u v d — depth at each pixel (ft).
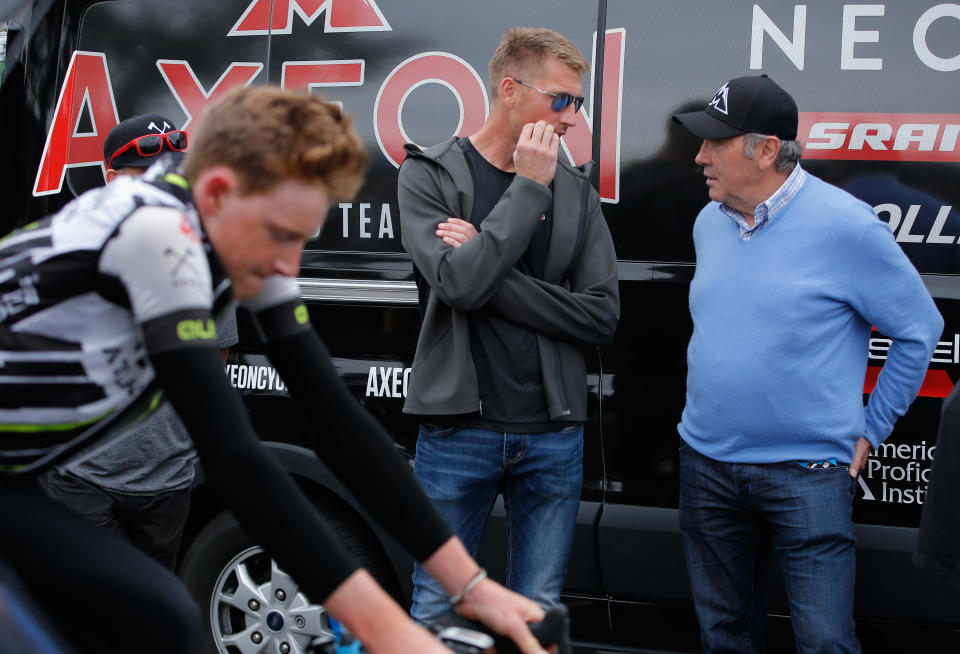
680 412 8.87
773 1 8.64
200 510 10.15
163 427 8.06
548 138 7.71
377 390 9.52
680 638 9.11
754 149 7.57
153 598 4.22
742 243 7.86
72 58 10.32
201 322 3.93
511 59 8.05
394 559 9.51
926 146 8.40
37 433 4.27
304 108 3.97
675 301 8.87
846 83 8.52
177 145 8.61
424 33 9.41
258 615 9.84
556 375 8.07
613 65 8.98
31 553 4.17
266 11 9.84
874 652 8.75
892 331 7.54
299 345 4.83
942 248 8.39
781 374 7.57
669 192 8.87
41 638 2.87
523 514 8.43
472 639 4.01
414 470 9.21
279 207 3.97
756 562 8.39
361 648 4.33
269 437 9.77
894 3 8.44
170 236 3.90
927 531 6.86
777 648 8.90
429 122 9.38
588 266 8.29
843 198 7.64
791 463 7.64
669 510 8.90
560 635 4.29
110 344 4.15
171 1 10.11
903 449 8.48
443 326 8.11
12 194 10.41
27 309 4.02
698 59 8.80
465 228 8.01
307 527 3.93
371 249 9.56
